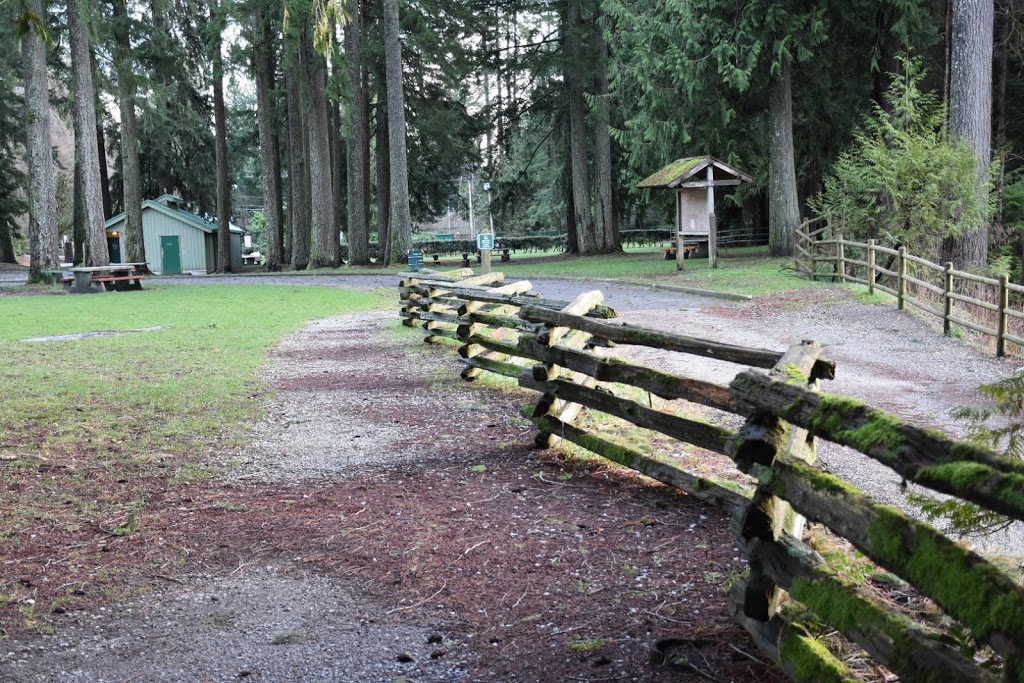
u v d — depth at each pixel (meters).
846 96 30.48
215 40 38.44
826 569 3.07
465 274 15.55
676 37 27.14
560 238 60.38
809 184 35.78
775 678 3.38
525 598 4.39
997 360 11.39
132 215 42.19
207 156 59.84
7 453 7.38
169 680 3.71
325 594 4.57
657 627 3.96
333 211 47.44
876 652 2.66
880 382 10.20
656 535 5.11
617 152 44.56
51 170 31.56
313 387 10.44
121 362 12.57
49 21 34.97
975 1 19.05
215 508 5.97
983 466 2.37
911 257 15.20
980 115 19.30
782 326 14.97
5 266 53.66
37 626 4.25
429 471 6.72
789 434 3.69
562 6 41.91
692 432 5.62
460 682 3.61
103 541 5.38
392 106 38.28
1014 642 2.12
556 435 7.16
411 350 13.20
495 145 48.09
